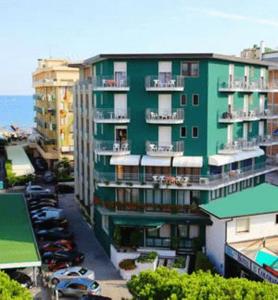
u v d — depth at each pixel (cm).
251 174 5106
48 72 8962
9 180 7431
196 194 4534
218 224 4116
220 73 4669
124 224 4431
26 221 4875
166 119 4500
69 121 8431
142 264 4078
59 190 7150
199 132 4547
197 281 2633
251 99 5344
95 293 3684
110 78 4541
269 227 4159
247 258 3634
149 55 4412
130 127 4631
